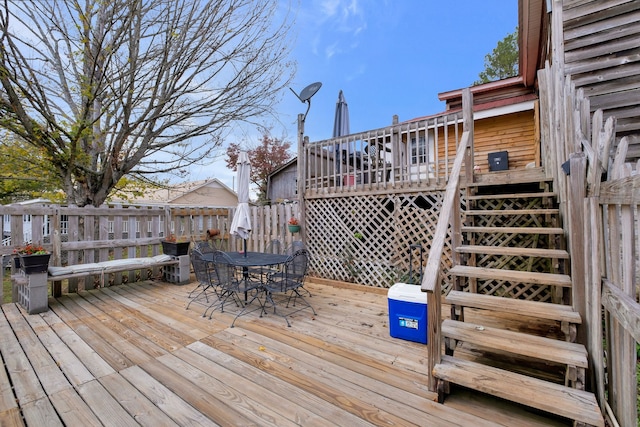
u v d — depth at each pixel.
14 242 4.07
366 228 4.89
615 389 1.58
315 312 3.68
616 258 1.56
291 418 1.79
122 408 1.88
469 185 3.66
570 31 3.37
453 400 1.94
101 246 4.90
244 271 3.97
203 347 2.73
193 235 6.20
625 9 3.14
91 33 4.93
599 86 3.25
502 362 2.37
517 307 2.11
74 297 4.38
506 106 6.58
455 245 2.97
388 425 1.72
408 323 2.84
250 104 6.25
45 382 2.17
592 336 1.84
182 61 5.48
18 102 4.38
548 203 3.18
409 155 4.40
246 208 4.31
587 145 2.01
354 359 2.49
